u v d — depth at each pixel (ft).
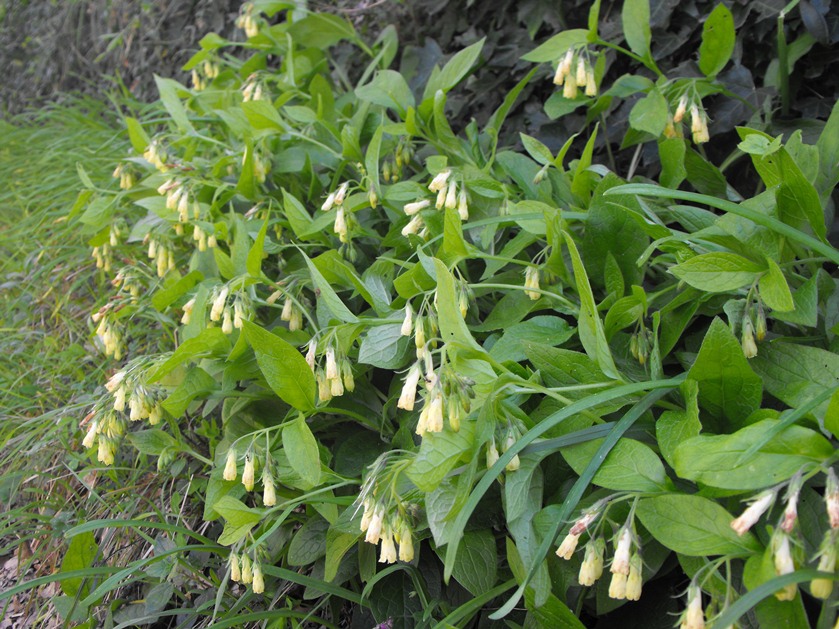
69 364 2.45
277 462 1.53
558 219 1.40
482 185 1.64
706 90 1.81
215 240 1.92
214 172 2.12
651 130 1.70
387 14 2.96
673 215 1.61
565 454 1.23
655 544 1.20
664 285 1.61
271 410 1.75
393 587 1.51
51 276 2.95
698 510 1.04
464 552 1.34
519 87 2.01
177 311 2.36
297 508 1.67
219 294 1.58
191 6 3.97
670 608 1.28
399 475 1.40
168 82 2.27
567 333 1.46
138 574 1.72
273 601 1.61
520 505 1.23
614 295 1.49
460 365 1.24
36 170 3.63
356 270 1.99
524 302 1.59
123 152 3.20
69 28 4.87
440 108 1.93
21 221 3.30
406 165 2.18
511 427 1.25
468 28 2.68
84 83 4.75
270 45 2.61
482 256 1.47
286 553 1.66
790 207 1.30
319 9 3.16
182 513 1.93
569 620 1.17
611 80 2.34
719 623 0.88
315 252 2.04
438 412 1.17
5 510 2.24
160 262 2.10
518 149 2.44
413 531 1.31
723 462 1.02
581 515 1.14
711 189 1.71
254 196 2.08
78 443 2.21
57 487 2.18
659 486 1.12
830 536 0.91
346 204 1.77
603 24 2.34
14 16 5.46
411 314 1.39
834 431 1.01
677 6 2.18
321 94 2.39
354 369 1.60
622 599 1.22
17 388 2.52
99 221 2.20
